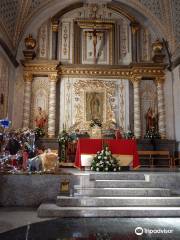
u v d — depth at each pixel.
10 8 12.76
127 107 14.75
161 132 14.30
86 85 14.78
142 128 14.62
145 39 15.65
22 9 14.02
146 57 15.44
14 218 5.61
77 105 14.57
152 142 13.84
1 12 11.88
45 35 15.31
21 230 4.87
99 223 5.36
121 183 7.05
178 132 14.05
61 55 15.19
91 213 5.77
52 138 13.46
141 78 14.95
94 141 8.88
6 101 13.17
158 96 14.71
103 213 5.78
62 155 11.93
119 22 15.77
